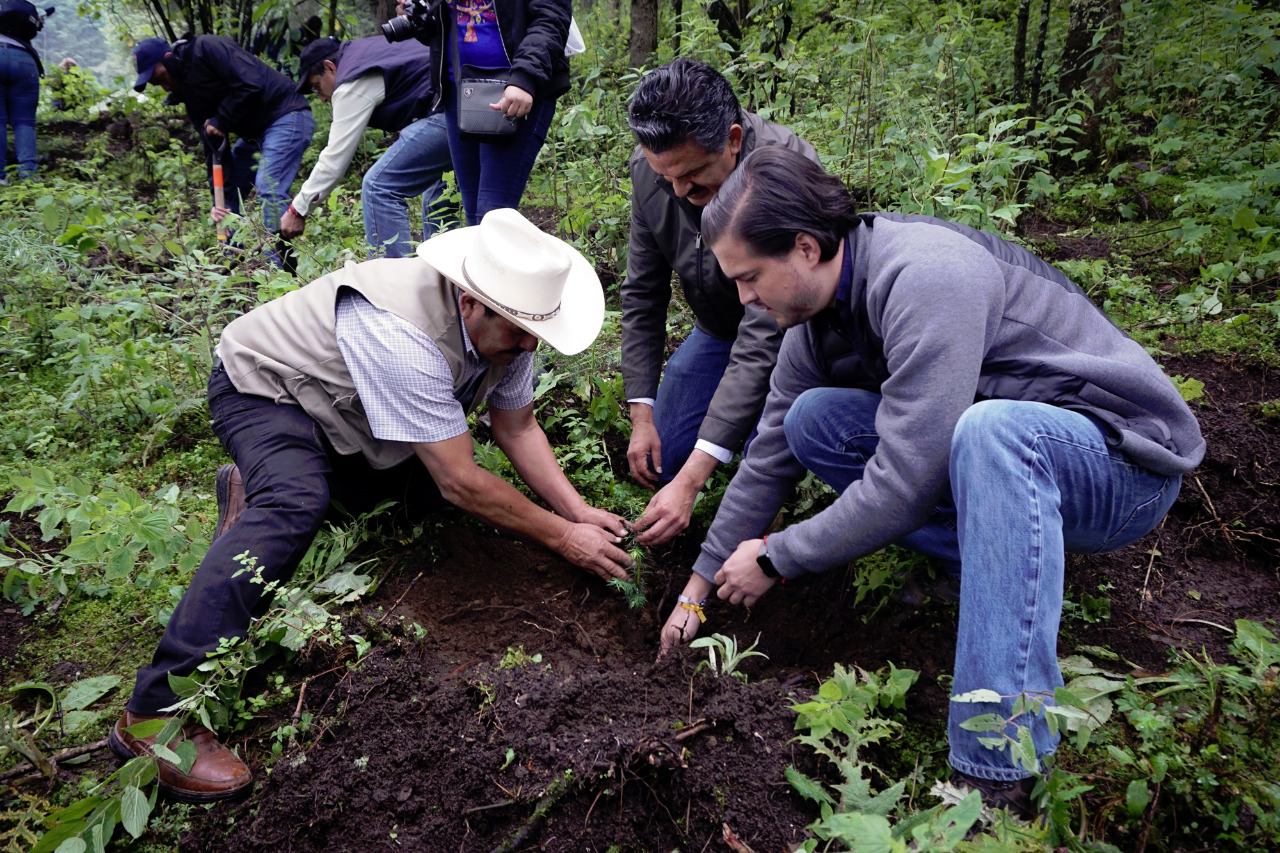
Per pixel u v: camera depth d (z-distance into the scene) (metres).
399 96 4.35
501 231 2.19
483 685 2.03
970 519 1.65
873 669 2.21
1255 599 2.36
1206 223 4.24
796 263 1.80
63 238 3.88
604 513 2.71
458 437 2.31
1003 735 1.56
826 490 2.81
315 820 1.82
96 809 1.77
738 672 2.19
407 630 2.31
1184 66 5.55
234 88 5.03
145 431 3.43
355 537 2.61
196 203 6.34
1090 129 5.14
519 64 3.39
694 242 2.71
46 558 2.54
